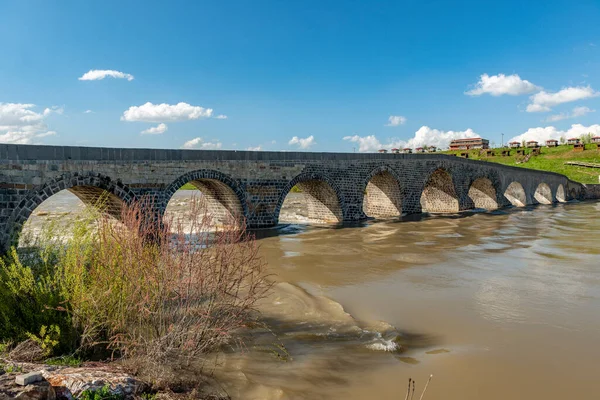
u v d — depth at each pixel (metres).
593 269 21.28
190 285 10.25
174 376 8.72
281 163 36.44
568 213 50.69
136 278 10.14
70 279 10.42
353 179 41.97
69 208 50.72
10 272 10.74
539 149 129.25
